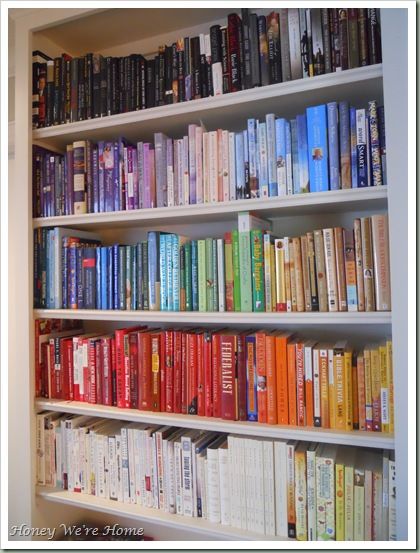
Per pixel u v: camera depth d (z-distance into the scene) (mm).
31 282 1301
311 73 955
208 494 1070
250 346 1033
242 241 1040
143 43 1437
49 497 1252
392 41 814
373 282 899
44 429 1309
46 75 1311
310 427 964
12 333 1538
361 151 913
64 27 1339
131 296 1209
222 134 1070
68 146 1287
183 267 1131
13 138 1536
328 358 953
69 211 1286
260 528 1002
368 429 923
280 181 996
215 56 1070
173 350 1134
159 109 1133
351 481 921
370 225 900
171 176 1142
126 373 1196
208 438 1161
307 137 965
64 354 1300
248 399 1036
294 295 982
